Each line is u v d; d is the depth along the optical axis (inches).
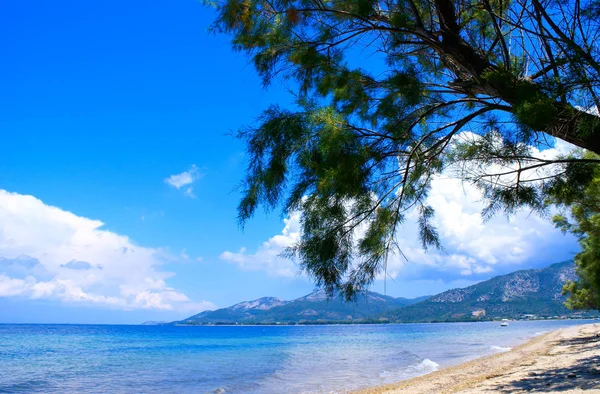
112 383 833.5
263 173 169.2
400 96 192.4
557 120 151.0
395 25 181.2
